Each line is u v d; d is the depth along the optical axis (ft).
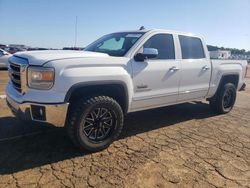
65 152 13.03
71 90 11.83
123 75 13.55
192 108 23.52
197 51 18.75
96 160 12.38
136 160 12.54
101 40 17.76
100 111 13.03
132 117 19.75
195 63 18.17
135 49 14.70
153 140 15.24
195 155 13.42
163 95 16.22
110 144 14.12
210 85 19.83
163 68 15.85
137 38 15.39
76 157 12.58
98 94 13.16
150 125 18.02
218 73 20.25
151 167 11.92
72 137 12.46
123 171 11.45
